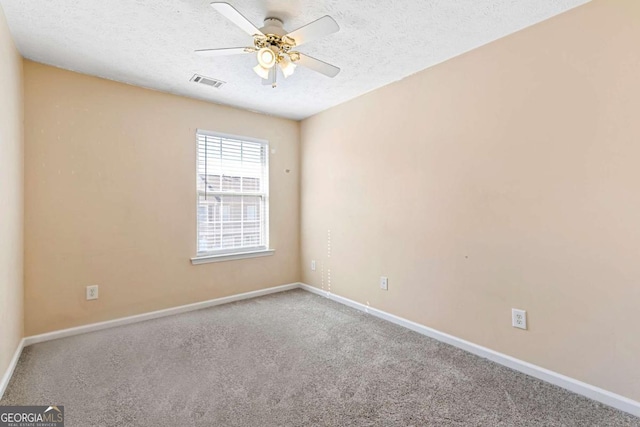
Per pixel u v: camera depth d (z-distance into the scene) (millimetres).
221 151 3656
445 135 2584
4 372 1946
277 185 4102
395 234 3018
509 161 2193
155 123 3170
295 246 4293
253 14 1990
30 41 2275
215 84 3059
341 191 3637
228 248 3732
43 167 2605
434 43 2312
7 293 2023
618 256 1757
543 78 2025
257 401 1827
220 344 2572
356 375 2107
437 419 1676
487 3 1859
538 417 1690
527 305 2115
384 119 3104
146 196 3119
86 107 2799
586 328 1870
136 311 3070
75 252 2752
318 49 2406
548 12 1943
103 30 2152
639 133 1685
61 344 2543
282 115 4055
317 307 3510
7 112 2033
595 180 1828
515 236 2168
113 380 2033
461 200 2482
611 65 1766
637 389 1700
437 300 2668
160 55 2496
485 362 2281
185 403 1805
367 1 1854
